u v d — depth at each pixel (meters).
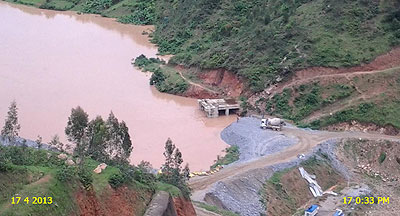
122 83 131.88
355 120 108.06
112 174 55.41
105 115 110.81
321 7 133.00
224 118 115.00
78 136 63.41
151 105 120.12
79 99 119.00
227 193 79.62
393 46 121.44
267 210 79.06
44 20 195.12
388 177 94.75
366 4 129.25
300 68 119.50
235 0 161.62
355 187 89.12
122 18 197.25
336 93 114.25
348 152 99.12
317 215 78.06
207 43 151.50
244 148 98.44
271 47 127.25
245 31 140.50
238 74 125.19
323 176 90.19
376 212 81.06
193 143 101.56
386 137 103.06
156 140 101.19
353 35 124.50
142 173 62.28
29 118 105.62
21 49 155.12
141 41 170.50
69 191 48.47
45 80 129.75
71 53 154.00
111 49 160.50
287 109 114.69
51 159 56.62
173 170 71.62
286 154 93.69
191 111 118.25
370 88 114.00
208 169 89.25
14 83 126.00
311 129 107.06
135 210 54.75
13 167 47.59
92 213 50.00
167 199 57.72
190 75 134.38
